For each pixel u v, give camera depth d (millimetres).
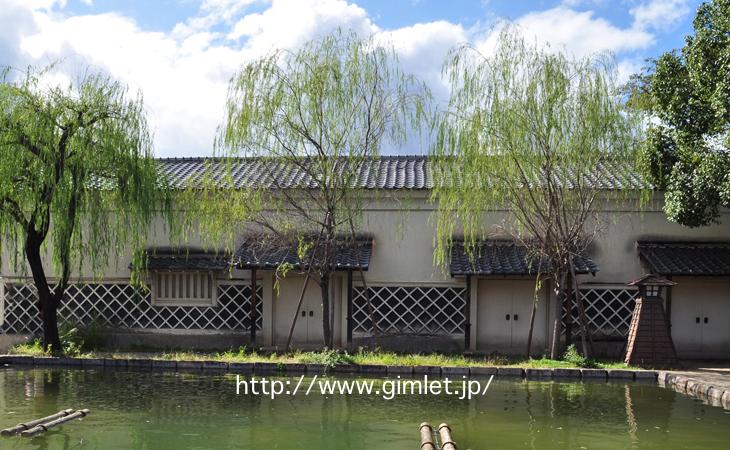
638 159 12492
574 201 12672
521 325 13977
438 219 12961
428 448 6730
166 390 10055
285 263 13328
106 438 7348
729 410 8961
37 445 7016
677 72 12430
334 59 12156
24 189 12102
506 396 9883
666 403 9430
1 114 11797
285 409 8922
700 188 11930
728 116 10789
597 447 7156
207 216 13234
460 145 12289
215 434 7602
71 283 14711
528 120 12016
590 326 13805
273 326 14438
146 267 14016
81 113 12188
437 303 14148
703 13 11711
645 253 13578
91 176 12578
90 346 14039
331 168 12289
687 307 13820
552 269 12594
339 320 14258
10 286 14820
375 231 14352
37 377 11070
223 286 14531
